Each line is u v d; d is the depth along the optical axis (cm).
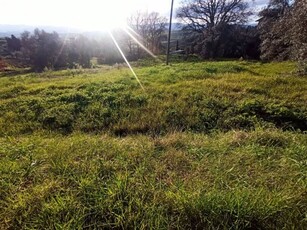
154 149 398
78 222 218
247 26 3541
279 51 1564
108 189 254
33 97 849
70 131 604
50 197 256
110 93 846
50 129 616
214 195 240
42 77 1532
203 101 741
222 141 433
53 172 309
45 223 221
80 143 421
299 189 266
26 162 334
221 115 647
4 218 231
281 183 287
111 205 236
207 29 3641
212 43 3456
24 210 240
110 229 218
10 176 298
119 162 340
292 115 621
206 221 220
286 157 354
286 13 1304
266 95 804
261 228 219
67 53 3784
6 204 249
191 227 219
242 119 610
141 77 1153
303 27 965
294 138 438
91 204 243
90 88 920
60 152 370
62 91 903
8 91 958
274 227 218
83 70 1939
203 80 1034
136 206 238
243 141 427
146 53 4334
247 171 318
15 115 702
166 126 601
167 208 236
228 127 593
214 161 346
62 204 236
